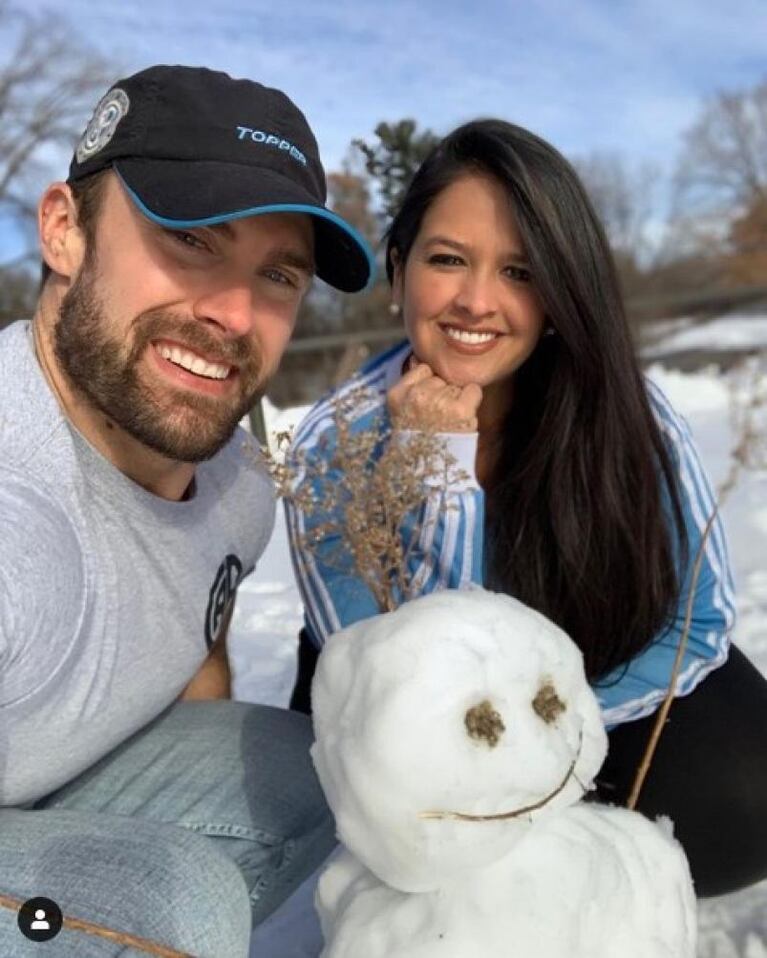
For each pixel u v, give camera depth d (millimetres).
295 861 745
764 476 2277
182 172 591
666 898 530
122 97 623
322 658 523
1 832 595
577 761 511
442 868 478
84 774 744
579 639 803
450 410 734
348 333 4578
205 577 704
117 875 565
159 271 587
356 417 792
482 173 752
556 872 494
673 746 840
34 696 561
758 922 840
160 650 663
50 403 603
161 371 601
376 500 648
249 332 618
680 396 3744
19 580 529
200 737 767
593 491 779
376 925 502
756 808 829
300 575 773
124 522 624
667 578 792
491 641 483
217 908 574
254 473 775
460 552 716
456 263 773
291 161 626
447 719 458
